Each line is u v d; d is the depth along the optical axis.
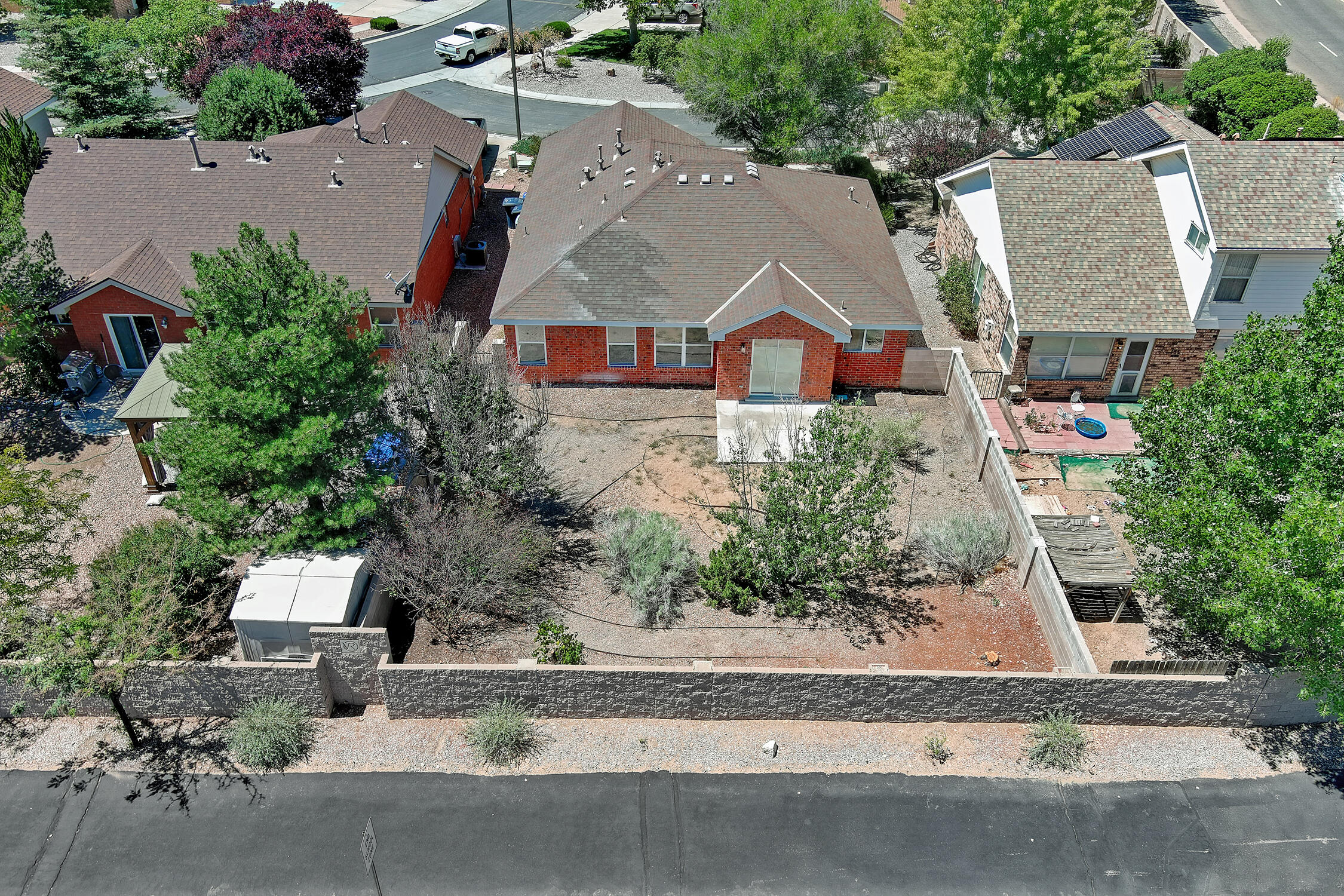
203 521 18.86
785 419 26.34
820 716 18.03
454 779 16.97
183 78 44.91
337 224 29.73
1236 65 44.50
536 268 27.89
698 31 57.16
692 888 15.29
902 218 38.34
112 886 15.27
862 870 15.55
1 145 31.50
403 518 20.30
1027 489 23.94
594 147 34.94
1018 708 17.78
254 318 18.33
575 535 22.31
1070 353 26.80
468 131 38.59
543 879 15.38
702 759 17.36
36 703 17.88
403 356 21.97
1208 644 19.66
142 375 26.33
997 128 39.94
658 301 26.83
